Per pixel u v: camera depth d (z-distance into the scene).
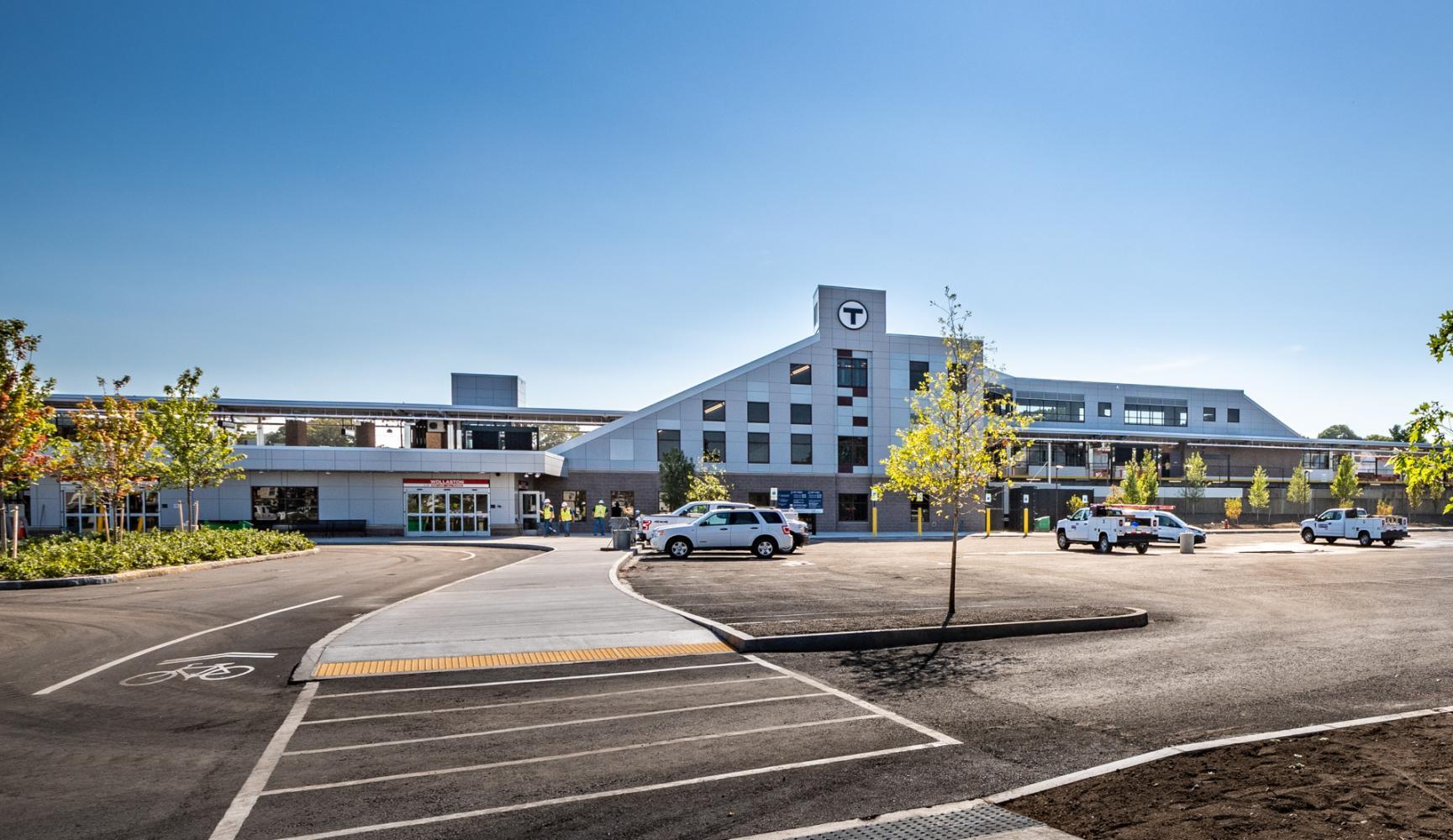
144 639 11.58
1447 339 6.50
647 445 49.81
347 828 5.16
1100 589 18.55
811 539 42.97
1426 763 6.02
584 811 5.45
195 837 5.01
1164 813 5.14
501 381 56.97
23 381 21.47
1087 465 66.12
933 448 14.27
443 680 9.20
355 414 49.94
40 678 9.23
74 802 5.56
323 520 41.78
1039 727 7.38
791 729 7.35
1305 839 4.71
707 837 5.01
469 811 5.43
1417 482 6.80
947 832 4.99
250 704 8.16
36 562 19.17
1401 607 15.59
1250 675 9.60
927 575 21.36
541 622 12.63
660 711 7.95
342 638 11.29
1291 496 65.56
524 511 45.62
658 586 18.34
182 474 29.42
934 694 8.65
